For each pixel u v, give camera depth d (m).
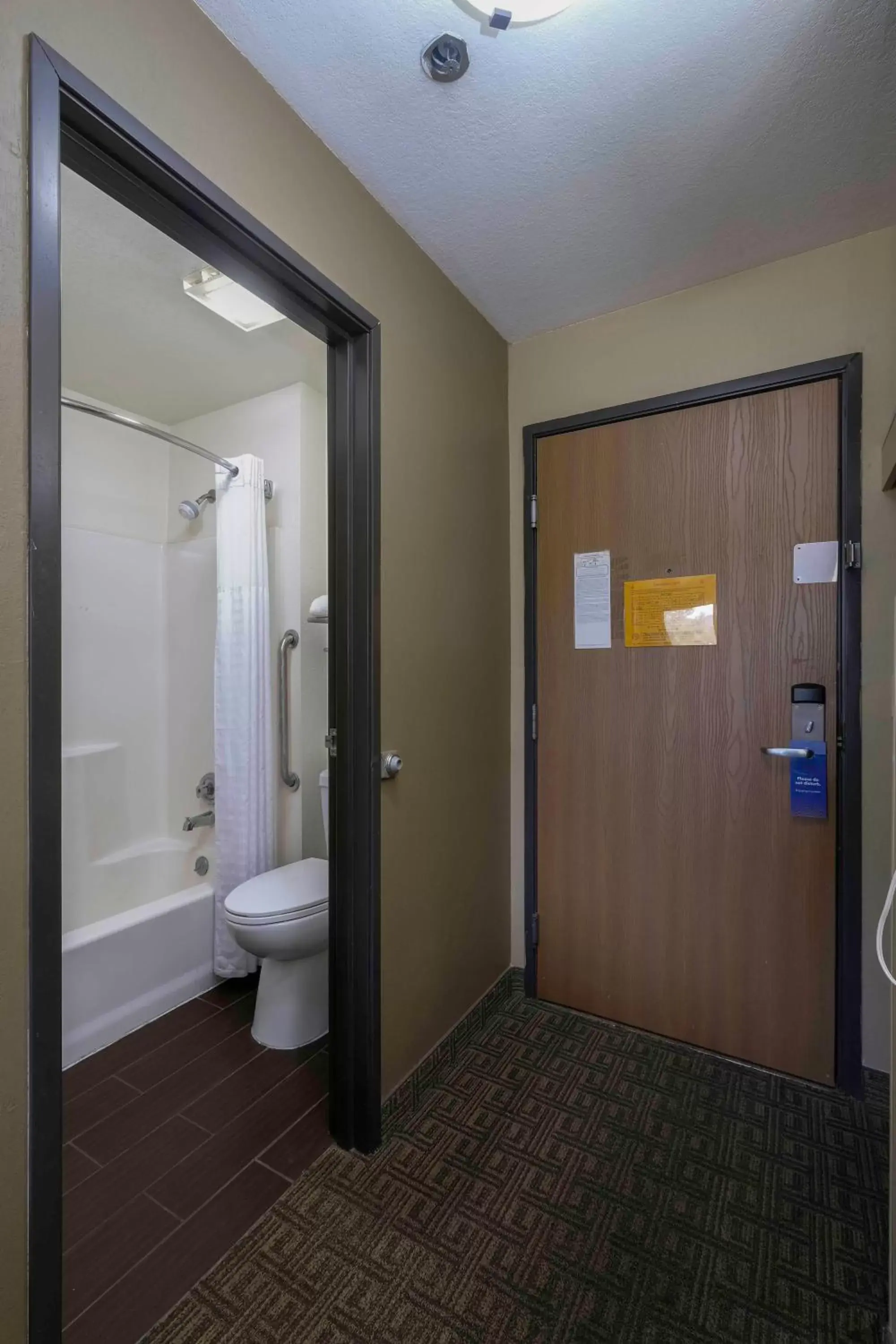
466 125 1.33
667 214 1.61
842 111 1.29
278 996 1.97
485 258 1.79
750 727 1.85
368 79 1.21
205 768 2.70
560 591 2.15
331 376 1.57
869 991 1.70
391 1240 1.28
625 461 2.04
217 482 2.37
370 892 1.51
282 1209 1.35
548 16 1.07
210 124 1.09
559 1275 1.21
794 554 1.79
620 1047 1.93
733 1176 1.44
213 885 2.41
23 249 0.80
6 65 0.79
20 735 0.81
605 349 2.07
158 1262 1.23
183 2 1.04
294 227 1.28
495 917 2.17
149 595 2.81
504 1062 1.86
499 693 2.19
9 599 0.80
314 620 2.32
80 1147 1.54
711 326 1.90
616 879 2.06
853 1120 1.62
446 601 1.86
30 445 0.81
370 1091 1.51
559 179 1.49
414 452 1.70
